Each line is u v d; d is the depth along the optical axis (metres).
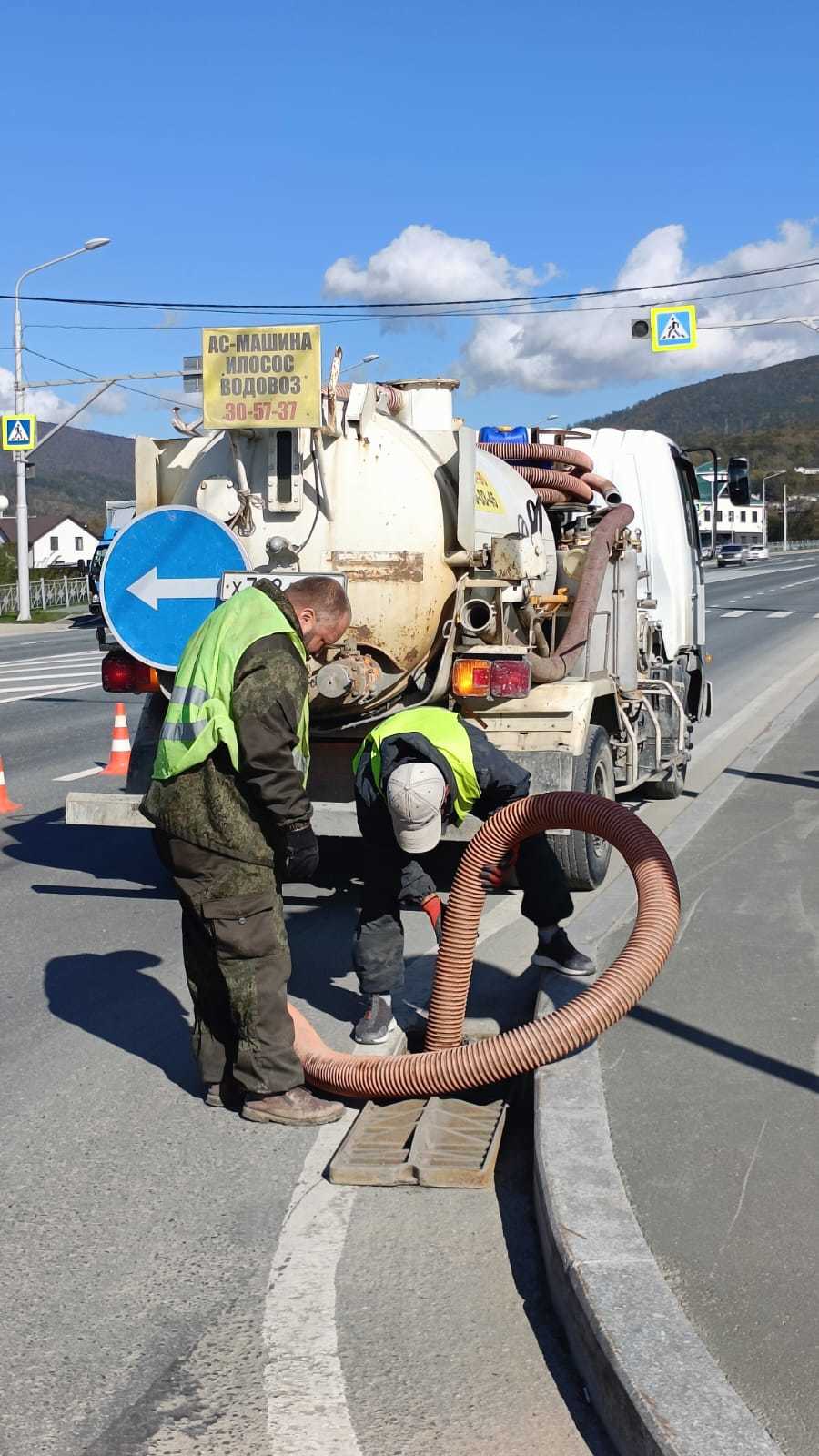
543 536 8.48
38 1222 3.88
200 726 4.27
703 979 5.60
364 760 5.06
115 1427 2.94
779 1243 3.47
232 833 4.32
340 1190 4.06
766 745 12.76
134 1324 3.35
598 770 7.73
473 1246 3.71
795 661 22.98
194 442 7.25
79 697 19.36
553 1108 4.16
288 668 4.29
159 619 6.91
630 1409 2.76
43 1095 4.82
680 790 10.59
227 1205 3.98
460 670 6.96
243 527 7.02
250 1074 4.53
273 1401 3.03
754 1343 3.04
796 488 198.75
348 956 6.47
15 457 41.34
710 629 32.12
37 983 6.16
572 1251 3.30
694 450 12.76
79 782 11.85
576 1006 4.47
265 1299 3.46
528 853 5.43
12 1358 3.21
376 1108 4.55
